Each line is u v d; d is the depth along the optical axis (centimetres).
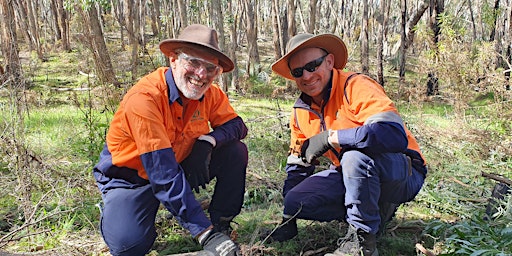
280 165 464
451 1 2298
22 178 333
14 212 347
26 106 434
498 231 292
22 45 2102
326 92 284
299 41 275
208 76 253
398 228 328
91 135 471
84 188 373
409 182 291
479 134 591
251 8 1658
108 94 789
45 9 2919
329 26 3033
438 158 508
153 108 245
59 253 284
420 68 1059
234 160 291
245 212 350
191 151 279
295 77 283
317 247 302
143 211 259
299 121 306
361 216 262
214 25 1133
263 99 1310
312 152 274
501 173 478
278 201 384
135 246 255
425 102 1048
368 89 268
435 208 373
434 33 1341
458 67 826
